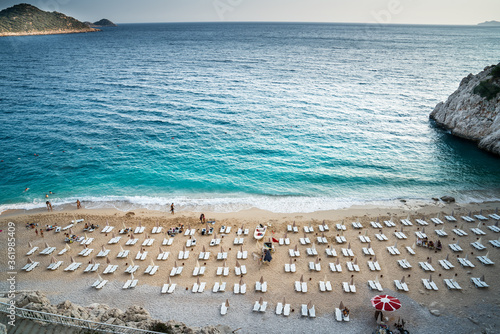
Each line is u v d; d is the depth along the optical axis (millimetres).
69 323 19516
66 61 152625
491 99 58062
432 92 100375
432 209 37938
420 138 62594
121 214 36812
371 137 62750
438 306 24156
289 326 22484
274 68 140125
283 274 27625
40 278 27047
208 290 25812
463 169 49781
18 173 47094
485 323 22656
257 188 43750
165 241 31562
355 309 24016
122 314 21672
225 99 88375
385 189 43844
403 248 30734
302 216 36656
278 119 72312
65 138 59750
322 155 54438
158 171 48250
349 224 34844
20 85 100125
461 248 30531
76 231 33531
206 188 43688
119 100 85625
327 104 85062
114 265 28375
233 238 32469
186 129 65312
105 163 50531
